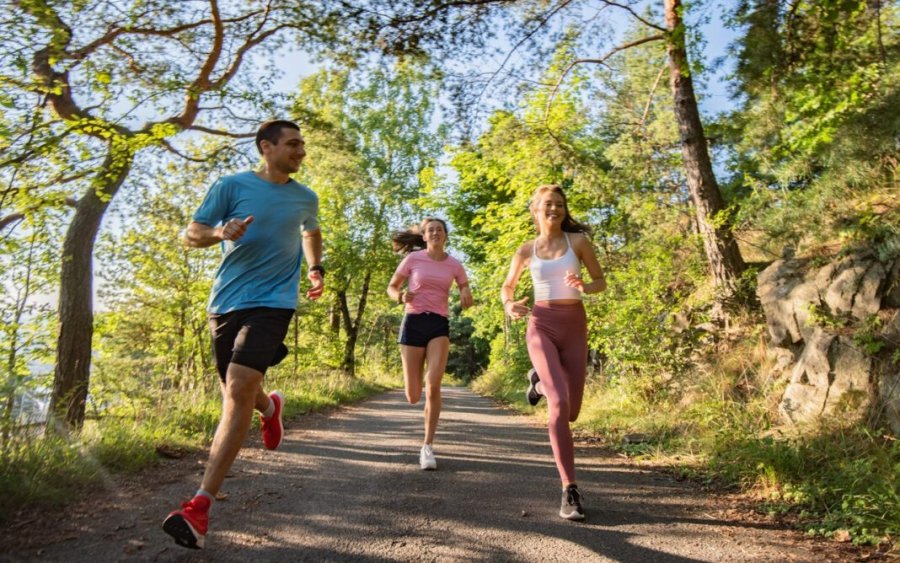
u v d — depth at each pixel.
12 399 3.96
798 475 4.08
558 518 3.42
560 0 9.22
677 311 8.23
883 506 3.31
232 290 3.12
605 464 5.14
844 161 6.69
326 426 7.67
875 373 4.88
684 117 8.77
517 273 4.29
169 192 11.80
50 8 6.59
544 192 4.12
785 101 7.88
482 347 45.50
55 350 8.60
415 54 9.12
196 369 11.59
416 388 5.14
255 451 5.38
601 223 12.50
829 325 5.49
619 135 13.46
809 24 7.27
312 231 3.63
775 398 5.89
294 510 3.45
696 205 8.67
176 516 2.54
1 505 3.20
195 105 10.95
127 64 10.29
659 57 13.90
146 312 12.01
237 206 3.19
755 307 7.83
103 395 7.23
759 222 8.12
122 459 4.51
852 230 6.07
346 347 23.72
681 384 7.41
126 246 11.71
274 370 13.50
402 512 3.46
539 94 11.35
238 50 11.32
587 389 9.66
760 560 2.80
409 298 5.02
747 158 9.99
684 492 4.13
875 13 7.02
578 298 3.99
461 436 6.77
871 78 6.77
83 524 3.08
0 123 5.68
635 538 3.09
